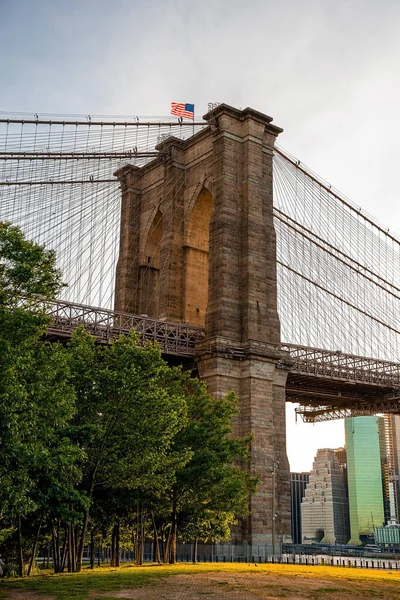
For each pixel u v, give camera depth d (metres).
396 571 52.38
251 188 76.31
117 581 33.88
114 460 43.91
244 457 55.53
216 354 69.56
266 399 70.38
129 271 88.31
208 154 82.19
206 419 54.38
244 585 32.94
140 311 87.12
